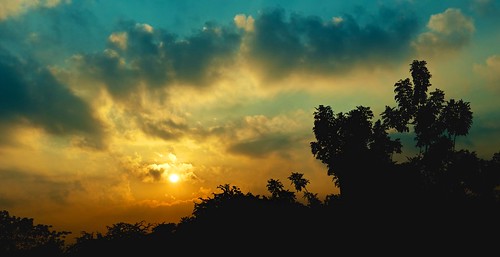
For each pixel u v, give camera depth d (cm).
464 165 3831
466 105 4191
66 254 2339
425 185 2389
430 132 4225
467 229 1973
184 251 1911
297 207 2123
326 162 4316
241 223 1909
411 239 1914
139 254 2027
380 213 2050
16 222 3394
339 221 2033
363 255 1838
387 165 2411
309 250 1850
